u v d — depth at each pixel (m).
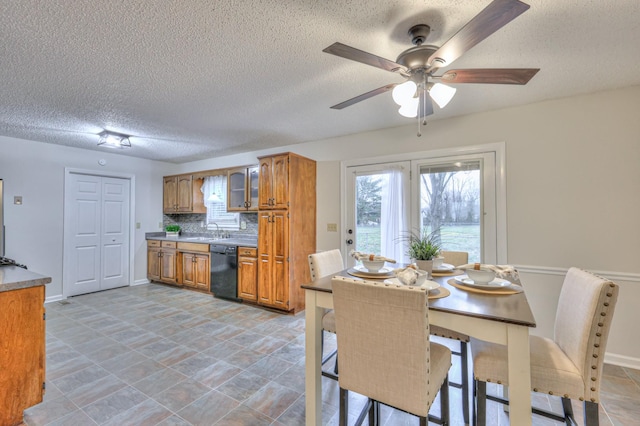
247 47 1.89
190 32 1.73
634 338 2.48
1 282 1.79
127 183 5.27
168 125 3.48
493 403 2.05
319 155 4.18
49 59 2.01
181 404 1.96
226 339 3.00
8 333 1.77
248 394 2.08
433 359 1.46
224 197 5.11
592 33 1.75
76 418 1.82
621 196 2.54
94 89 2.48
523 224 2.89
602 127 2.60
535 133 2.85
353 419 1.87
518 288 1.69
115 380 2.24
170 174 5.90
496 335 1.30
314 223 4.14
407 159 3.50
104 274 4.93
